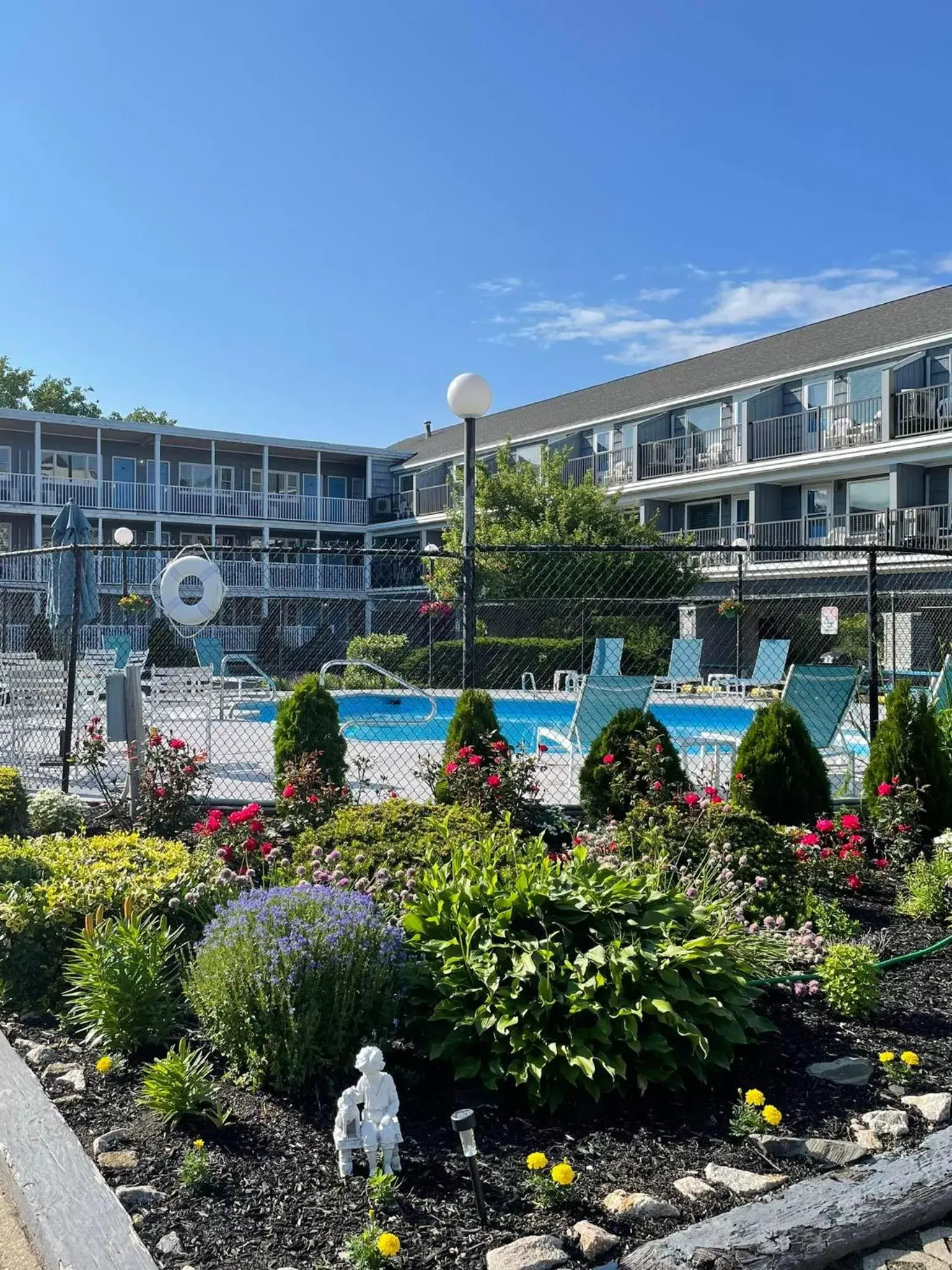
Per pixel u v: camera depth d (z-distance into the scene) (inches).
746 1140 106.7
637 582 916.6
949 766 254.1
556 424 1387.8
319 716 278.5
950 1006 145.9
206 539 1409.9
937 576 876.0
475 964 125.5
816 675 320.2
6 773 234.8
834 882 201.2
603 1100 117.3
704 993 126.8
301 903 130.0
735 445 1131.3
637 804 216.5
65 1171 99.3
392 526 1467.8
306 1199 94.5
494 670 866.8
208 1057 127.3
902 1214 95.7
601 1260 85.7
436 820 186.7
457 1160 102.5
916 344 978.7
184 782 247.6
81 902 152.8
